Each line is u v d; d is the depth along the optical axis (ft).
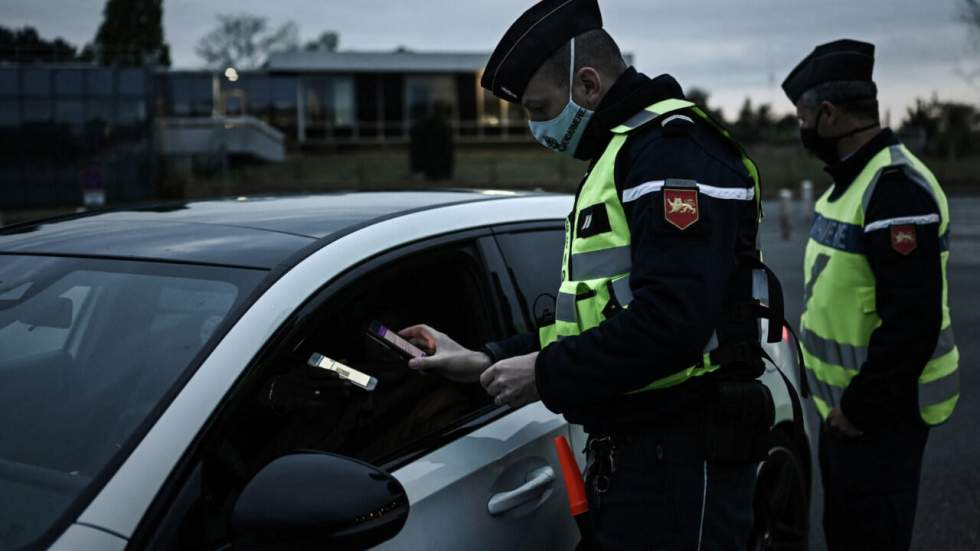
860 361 8.42
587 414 5.94
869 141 8.32
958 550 11.66
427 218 6.89
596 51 5.92
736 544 5.86
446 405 6.56
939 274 7.79
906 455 8.27
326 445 5.71
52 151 91.45
